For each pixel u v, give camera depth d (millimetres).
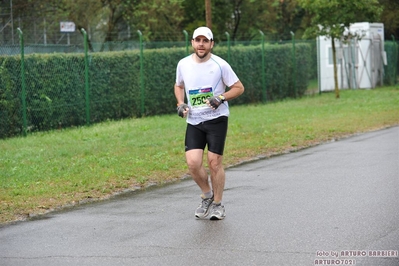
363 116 28234
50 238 10266
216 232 10344
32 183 14766
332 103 35469
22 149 20062
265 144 20719
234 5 54812
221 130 11156
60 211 12281
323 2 36906
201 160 11188
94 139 22234
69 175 15547
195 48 11023
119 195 13719
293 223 10773
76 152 19203
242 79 35875
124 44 30141
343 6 37406
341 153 18703
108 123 27250
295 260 8766
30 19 39562
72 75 26516
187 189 14180
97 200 13258
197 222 11062
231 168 16766
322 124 25672
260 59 37250
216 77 11047
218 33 54469
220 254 9125
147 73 30500
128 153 18891
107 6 43688
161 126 25734
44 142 21828
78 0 40781
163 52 31328
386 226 10375
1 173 15758
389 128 24547
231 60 35094
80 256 9219
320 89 41562
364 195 12828
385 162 16797
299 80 40438
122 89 29062
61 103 26031
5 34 37312
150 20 43750
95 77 27625
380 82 47062
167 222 11125
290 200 12594
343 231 10156
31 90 24859
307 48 41125
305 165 16828
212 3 52938
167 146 20266
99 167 16641
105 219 11477
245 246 9500
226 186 14203
